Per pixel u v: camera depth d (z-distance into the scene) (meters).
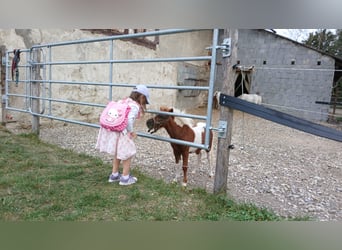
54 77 5.91
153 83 9.36
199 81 12.70
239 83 12.89
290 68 11.70
